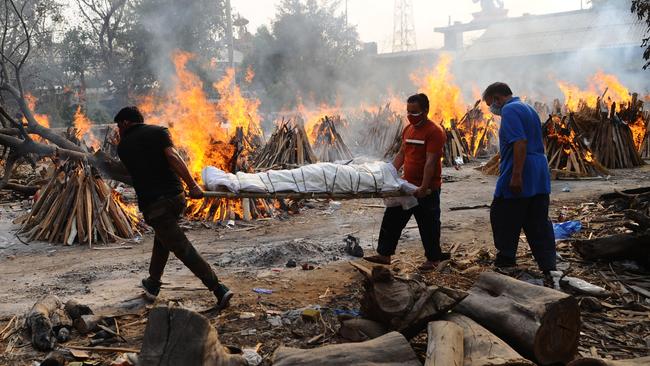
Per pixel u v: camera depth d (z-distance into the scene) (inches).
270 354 180.5
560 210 389.1
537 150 243.4
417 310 171.6
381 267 181.2
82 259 315.0
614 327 195.9
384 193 240.1
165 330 148.5
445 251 296.7
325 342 187.9
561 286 231.6
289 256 291.3
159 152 209.8
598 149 637.3
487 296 182.7
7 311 226.7
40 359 182.1
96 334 197.2
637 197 363.9
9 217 437.1
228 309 218.4
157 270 231.5
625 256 255.9
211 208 402.0
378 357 153.3
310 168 233.3
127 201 467.8
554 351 162.9
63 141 581.6
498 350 151.3
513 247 249.9
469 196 484.4
